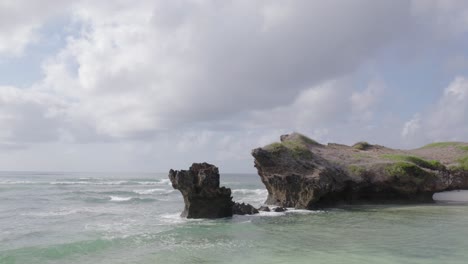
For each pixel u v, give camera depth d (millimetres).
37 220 33344
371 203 47750
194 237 25625
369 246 22203
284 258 19797
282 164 45250
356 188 46406
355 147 63125
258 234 26578
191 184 34594
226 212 35781
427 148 66000
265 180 46656
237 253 21031
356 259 19312
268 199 46938
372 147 64438
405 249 21312
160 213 38969
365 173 47375
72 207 44125
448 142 68812
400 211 39219
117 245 23156
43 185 86875
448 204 46500
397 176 46906
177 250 21844
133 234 26594
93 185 92750
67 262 19359
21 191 67312
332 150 55281
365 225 30078
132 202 51375
